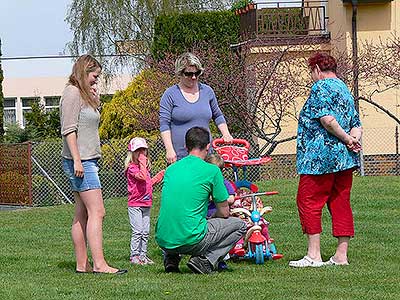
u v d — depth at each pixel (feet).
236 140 36.99
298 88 84.28
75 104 32.04
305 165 33.78
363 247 39.40
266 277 31.17
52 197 74.13
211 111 35.91
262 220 36.09
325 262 34.78
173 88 35.60
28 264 36.11
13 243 44.96
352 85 87.35
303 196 34.22
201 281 30.25
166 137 35.27
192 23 94.89
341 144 33.53
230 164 36.63
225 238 32.01
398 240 41.52
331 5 98.48
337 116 33.53
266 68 83.20
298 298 26.86
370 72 87.25
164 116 35.35
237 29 94.73
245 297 27.04
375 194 61.26
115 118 93.35
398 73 86.38
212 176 31.58
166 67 89.20
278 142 82.79
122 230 49.98
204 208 31.73
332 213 34.55
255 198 35.91
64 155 32.71
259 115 87.15
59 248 42.60
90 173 32.55
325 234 44.19
